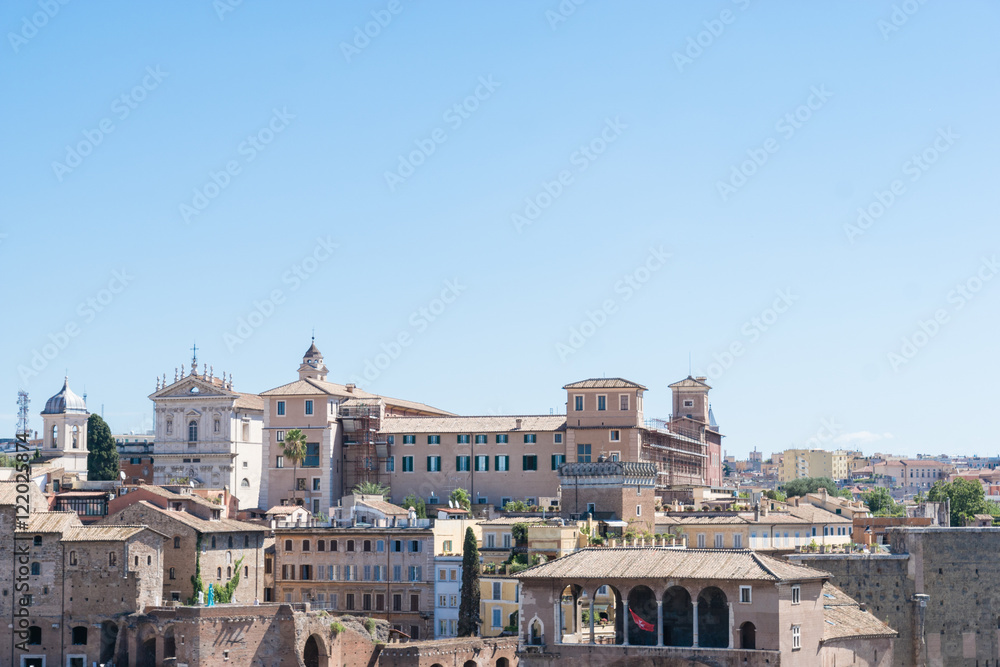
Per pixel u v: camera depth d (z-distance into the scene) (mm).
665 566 134250
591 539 174500
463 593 170000
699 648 130000
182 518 171500
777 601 127000
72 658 160750
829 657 135375
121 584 160250
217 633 154750
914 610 163500
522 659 138000
